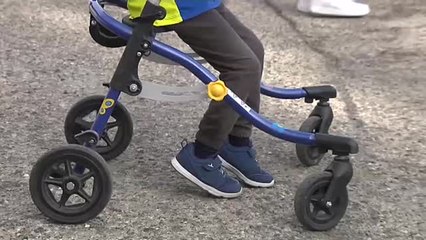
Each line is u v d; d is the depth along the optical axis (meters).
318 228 3.16
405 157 4.09
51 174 3.05
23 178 3.58
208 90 3.14
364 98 5.11
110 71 5.48
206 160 3.35
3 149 3.94
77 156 3.00
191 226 3.16
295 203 3.11
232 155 3.55
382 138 4.38
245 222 3.23
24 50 5.89
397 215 3.39
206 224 3.19
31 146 4.00
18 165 3.74
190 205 3.36
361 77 5.59
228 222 3.22
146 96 3.27
